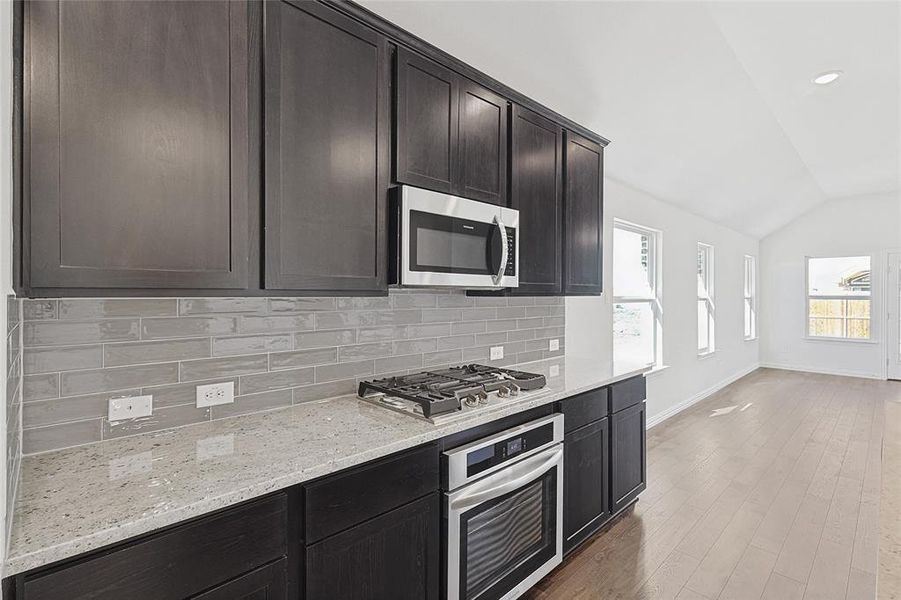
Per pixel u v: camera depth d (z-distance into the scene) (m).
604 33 2.41
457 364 2.57
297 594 1.25
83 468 1.23
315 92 1.55
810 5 2.50
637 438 2.93
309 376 1.92
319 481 1.29
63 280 1.07
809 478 3.45
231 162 1.35
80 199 1.10
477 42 2.24
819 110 3.98
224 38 1.34
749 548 2.50
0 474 0.80
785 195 6.47
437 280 1.89
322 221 1.57
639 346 4.69
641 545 2.53
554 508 2.15
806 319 7.88
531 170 2.48
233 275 1.36
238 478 1.18
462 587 1.68
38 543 0.88
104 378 1.42
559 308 3.37
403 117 1.82
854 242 7.39
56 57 1.06
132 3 1.17
